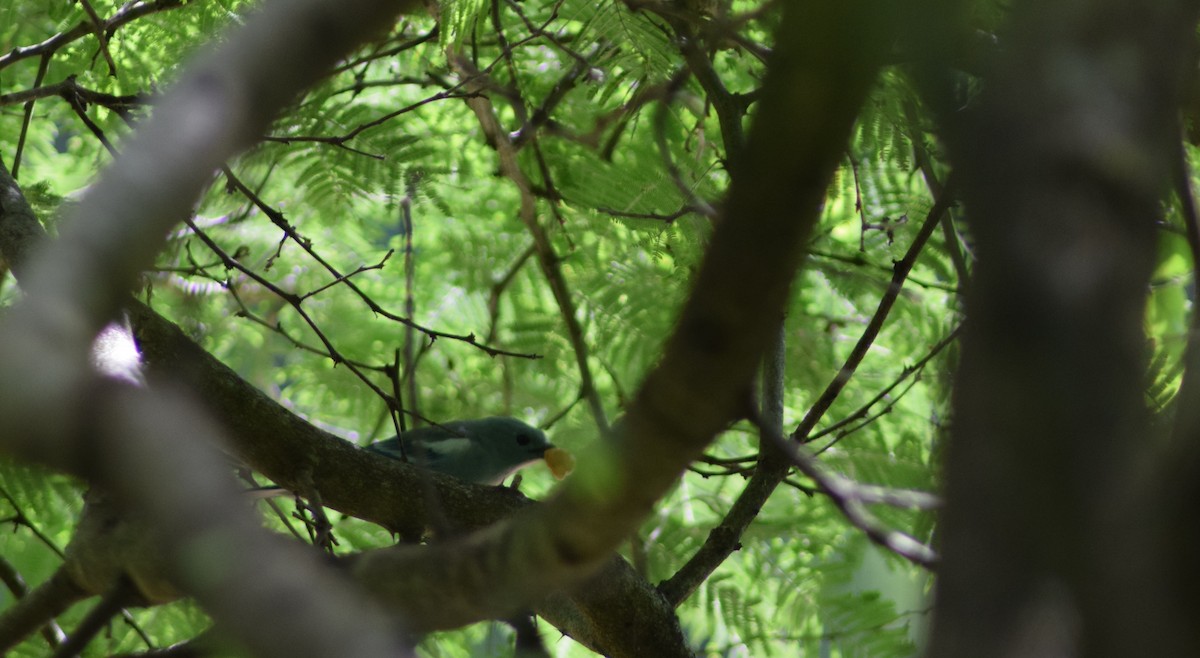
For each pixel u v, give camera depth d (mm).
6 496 9008
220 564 2582
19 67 11477
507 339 13742
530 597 3514
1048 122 2016
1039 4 2150
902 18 2258
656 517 11703
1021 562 1934
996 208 1996
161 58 10008
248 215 12305
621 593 7191
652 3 7684
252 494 7547
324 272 13844
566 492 3219
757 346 2580
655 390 2752
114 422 2568
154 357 7328
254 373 14398
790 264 2426
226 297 13555
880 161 9188
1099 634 1887
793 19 2240
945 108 2232
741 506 8203
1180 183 3949
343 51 3262
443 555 3525
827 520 12000
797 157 2293
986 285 1991
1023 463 1934
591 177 9773
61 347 2635
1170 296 7762
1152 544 1891
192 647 3809
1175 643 1852
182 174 3037
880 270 11188
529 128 9734
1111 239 1935
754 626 10719
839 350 12492
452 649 11492
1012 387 1937
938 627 1986
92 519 4145
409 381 5844
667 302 11453
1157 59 2082
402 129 10914
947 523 2027
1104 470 1899
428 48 12016
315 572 2709
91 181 10297
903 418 12141
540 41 10930
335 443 7480
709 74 8820
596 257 12094
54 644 8844
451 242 13359
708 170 9227
